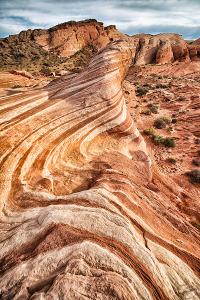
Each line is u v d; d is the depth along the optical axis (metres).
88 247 7.45
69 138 15.68
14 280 6.88
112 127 17.75
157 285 7.11
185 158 24.61
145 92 45.66
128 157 16.66
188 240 10.62
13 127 15.20
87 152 15.28
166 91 47.00
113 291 6.27
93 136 16.75
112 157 15.41
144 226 9.46
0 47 126.56
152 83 56.84
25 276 6.92
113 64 21.33
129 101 39.97
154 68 74.25
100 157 15.09
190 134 29.84
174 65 78.19
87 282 6.45
